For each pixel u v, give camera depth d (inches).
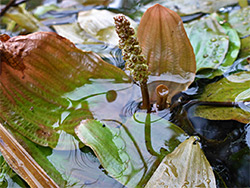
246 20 15.6
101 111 13.8
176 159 12.9
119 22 12.8
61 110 13.8
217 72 14.4
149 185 12.7
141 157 13.1
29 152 13.5
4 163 13.5
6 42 13.6
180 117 13.7
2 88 13.7
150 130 13.4
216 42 14.9
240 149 13.1
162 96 13.5
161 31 13.8
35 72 13.8
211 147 13.2
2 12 17.5
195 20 16.0
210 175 12.7
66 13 17.4
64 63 13.9
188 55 13.9
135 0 17.8
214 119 13.5
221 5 16.3
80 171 13.2
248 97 13.6
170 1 16.9
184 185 12.7
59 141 13.5
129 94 14.0
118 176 12.9
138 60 13.0
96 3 18.0
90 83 14.0
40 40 13.7
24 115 13.7
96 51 15.4
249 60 14.4
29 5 18.3
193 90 14.1
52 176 13.2
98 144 13.2
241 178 12.8
